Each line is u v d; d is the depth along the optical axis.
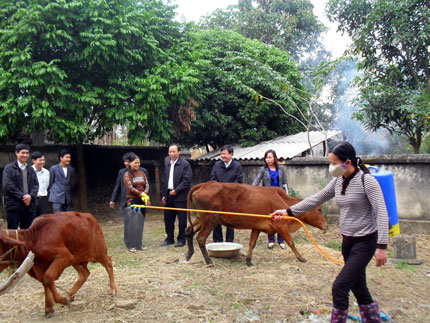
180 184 6.99
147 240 7.80
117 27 9.04
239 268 5.56
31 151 10.80
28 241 3.81
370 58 10.06
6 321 3.83
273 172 6.98
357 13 10.35
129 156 6.96
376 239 3.18
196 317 3.88
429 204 7.59
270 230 5.75
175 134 11.11
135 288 4.72
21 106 8.41
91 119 10.36
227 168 6.93
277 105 11.81
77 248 4.05
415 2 9.07
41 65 8.37
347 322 3.76
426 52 9.55
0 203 9.93
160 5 10.93
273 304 4.19
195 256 6.34
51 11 8.58
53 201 6.97
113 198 7.15
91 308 4.12
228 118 11.76
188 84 9.71
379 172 3.49
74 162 11.78
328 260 5.87
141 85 9.48
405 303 4.21
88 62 9.04
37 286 4.90
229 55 11.33
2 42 8.73
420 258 5.81
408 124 10.03
